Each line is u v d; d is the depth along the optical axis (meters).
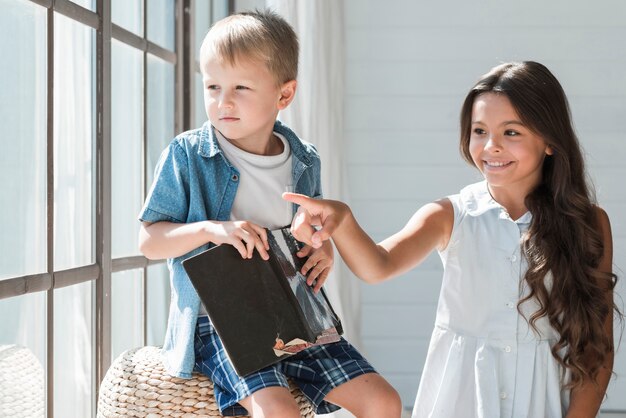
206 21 3.79
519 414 2.07
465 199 2.26
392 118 4.54
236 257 1.86
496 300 2.14
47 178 2.22
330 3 4.08
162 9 3.21
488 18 4.51
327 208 1.86
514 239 2.17
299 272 1.97
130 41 2.82
